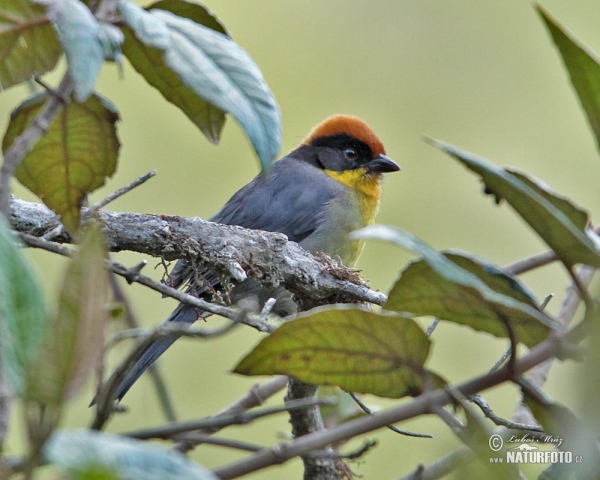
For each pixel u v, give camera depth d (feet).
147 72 13.41
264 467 9.32
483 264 10.73
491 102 41.27
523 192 9.64
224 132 38.42
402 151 40.63
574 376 9.09
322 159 34.04
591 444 8.83
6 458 7.64
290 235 32.07
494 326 11.05
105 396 10.26
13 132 14.26
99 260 6.88
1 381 7.36
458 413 12.39
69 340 6.76
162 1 13.64
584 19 41.19
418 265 10.68
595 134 10.19
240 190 33.32
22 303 7.06
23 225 19.93
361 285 23.40
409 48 42.04
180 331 10.25
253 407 22.15
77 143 14.08
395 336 11.02
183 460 6.77
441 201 39.58
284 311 28.25
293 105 40.96
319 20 42.22
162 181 37.50
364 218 33.40
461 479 10.22
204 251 21.52
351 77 41.70
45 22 11.42
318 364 11.34
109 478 6.25
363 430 9.46
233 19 41.45
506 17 42.04
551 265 35.42
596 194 39.47
